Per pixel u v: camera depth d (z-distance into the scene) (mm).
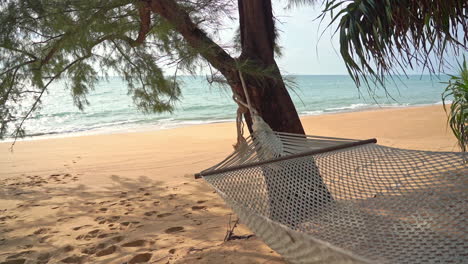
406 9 2146
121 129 13312
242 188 2281
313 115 15008
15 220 3670
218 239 2770
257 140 2639
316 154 2342
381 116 12711
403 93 32719
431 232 1617
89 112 20859
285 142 2562
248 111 3164
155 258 2488
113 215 3656
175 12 2789
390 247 1580
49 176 5824
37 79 3408
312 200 2107
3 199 4527
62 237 3098
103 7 2682
